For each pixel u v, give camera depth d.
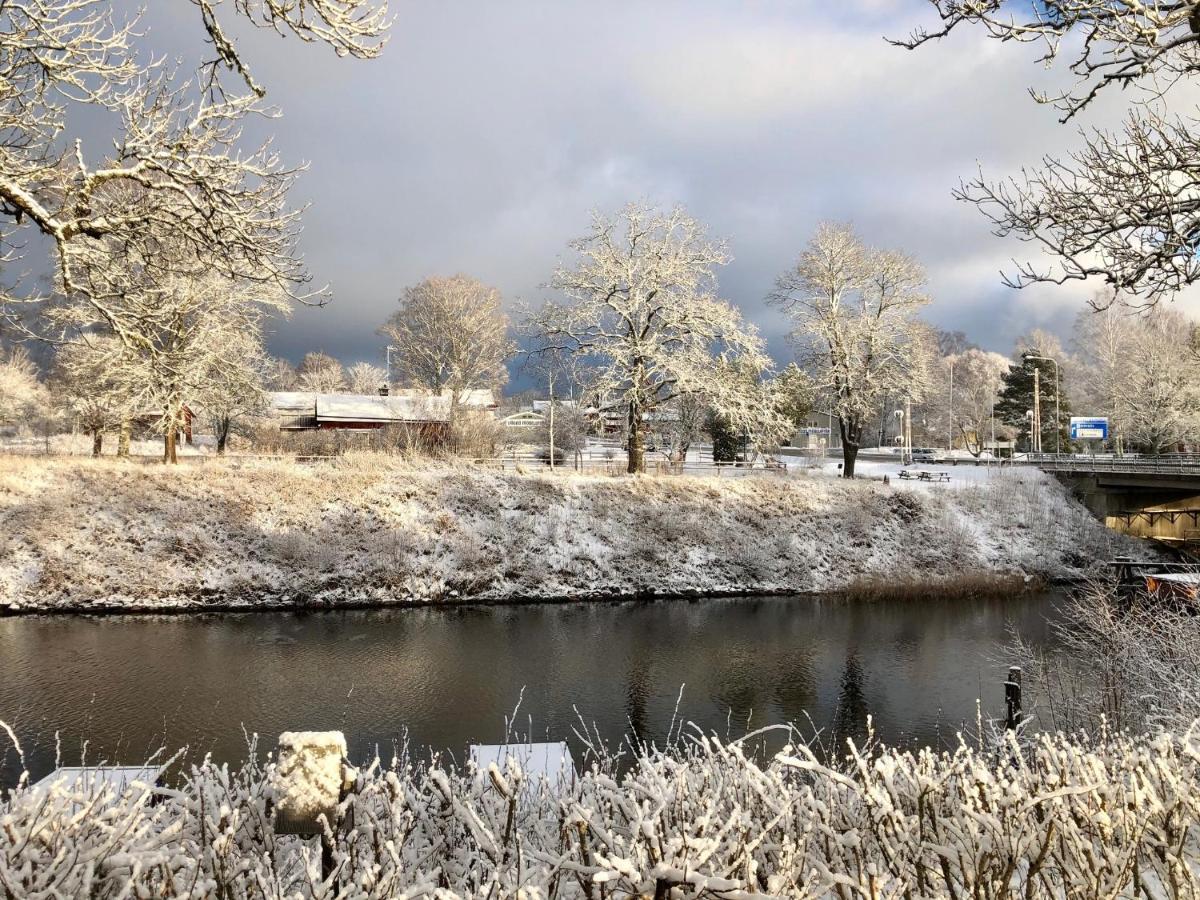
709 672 17.45
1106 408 54.44
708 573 27.73
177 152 6.01
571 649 19.42
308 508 26.70
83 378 31.47
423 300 58.34
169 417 28.86
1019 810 3.13
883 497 33.19
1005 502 34.53
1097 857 3.10
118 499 25.36
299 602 23.70
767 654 19.09
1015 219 6.07
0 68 5.89
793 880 2.92
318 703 14.81
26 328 7.12
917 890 3.12
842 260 37.94
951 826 3.05
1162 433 47.38
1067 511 35.34
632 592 26.39
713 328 33.09
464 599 24.97
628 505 29.97
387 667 17.47
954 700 15.31
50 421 43.72
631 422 34.66
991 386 75.00
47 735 12.79
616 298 33.72
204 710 14.23
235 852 3.20
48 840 2.92
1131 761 3.85
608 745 12.70
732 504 31.08
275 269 6.73
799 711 14.73
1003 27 5.30
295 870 3.33
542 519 28.67
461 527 27.56
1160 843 3.28
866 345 38.38
